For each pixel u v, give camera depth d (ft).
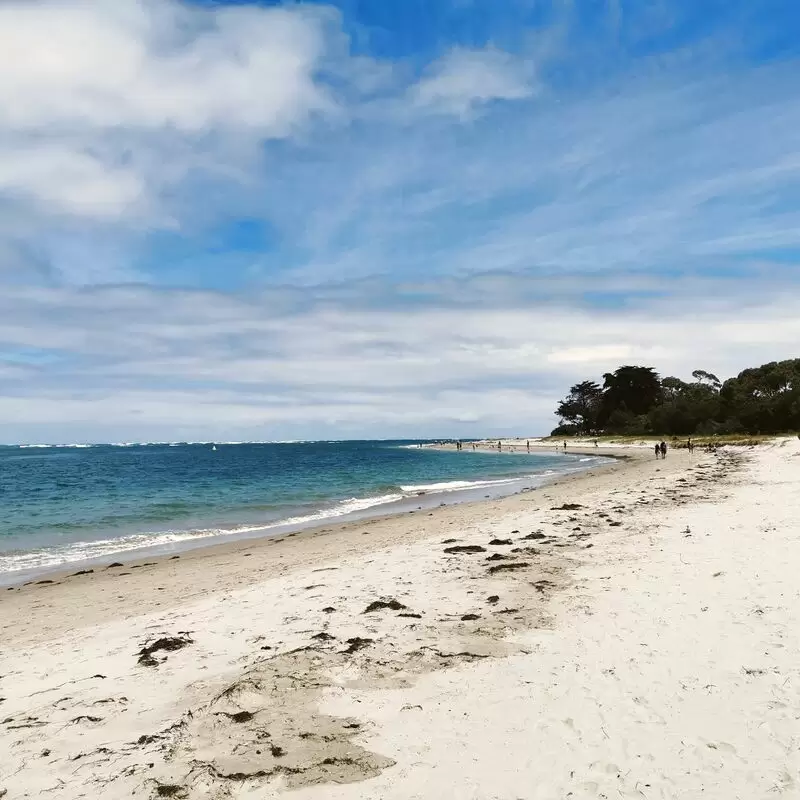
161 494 112.47
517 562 38.99
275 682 21.47
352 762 16.29
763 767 14.90
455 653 23.81
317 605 31.65
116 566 48.96
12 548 58.29
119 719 19.52
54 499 104.06
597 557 39.24
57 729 18.97
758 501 59.47
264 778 15.69
